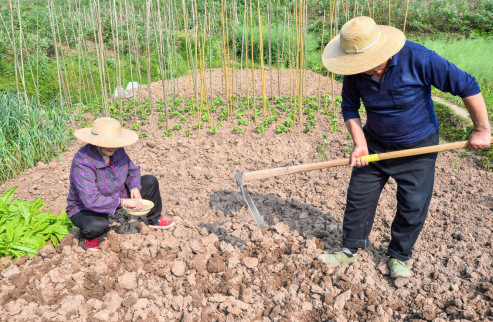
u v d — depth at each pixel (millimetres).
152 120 7512
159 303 3686
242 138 7258
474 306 3354
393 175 3545
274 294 3695
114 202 3990
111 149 3896
